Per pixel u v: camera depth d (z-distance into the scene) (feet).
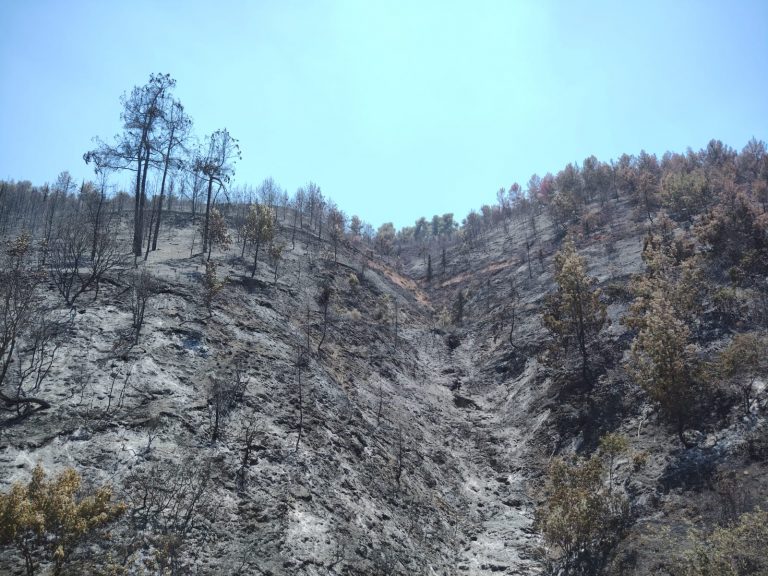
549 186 286.05
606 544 52.60
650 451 64.44
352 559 46.50
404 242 372.99
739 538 37.60
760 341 70.13
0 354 48.19
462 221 350.84
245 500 46.83
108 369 57.93
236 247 144.56
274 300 106.42
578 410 83.51
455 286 204.23
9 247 97.55
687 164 245.65
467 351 134.62
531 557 57.36
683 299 85.46
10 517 27.22
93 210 145.79
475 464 82.64
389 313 147.23
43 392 50.83
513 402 99.45
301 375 75.82
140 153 126.00
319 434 63.52
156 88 128.47
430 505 65.10
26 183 245.04
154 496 42.11
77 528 29.25
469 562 57.57
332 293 130.11
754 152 232.94
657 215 171.32
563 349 103.65
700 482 54.70
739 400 62.34
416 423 86.89
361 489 58.54
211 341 72.95
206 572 37.65
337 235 205.05
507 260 208.33
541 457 79.46
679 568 42.01
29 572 30.22
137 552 36.78
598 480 57.41
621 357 91.15
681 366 62.18
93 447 45.75
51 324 62.34
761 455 53.62
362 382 90.89
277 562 41.45
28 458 42.11
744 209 114.42
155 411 53.11
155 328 70.18
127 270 90.48
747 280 91.81
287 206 256.11
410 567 50.85
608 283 124.26
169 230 162.81
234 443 53.62
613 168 268.41
